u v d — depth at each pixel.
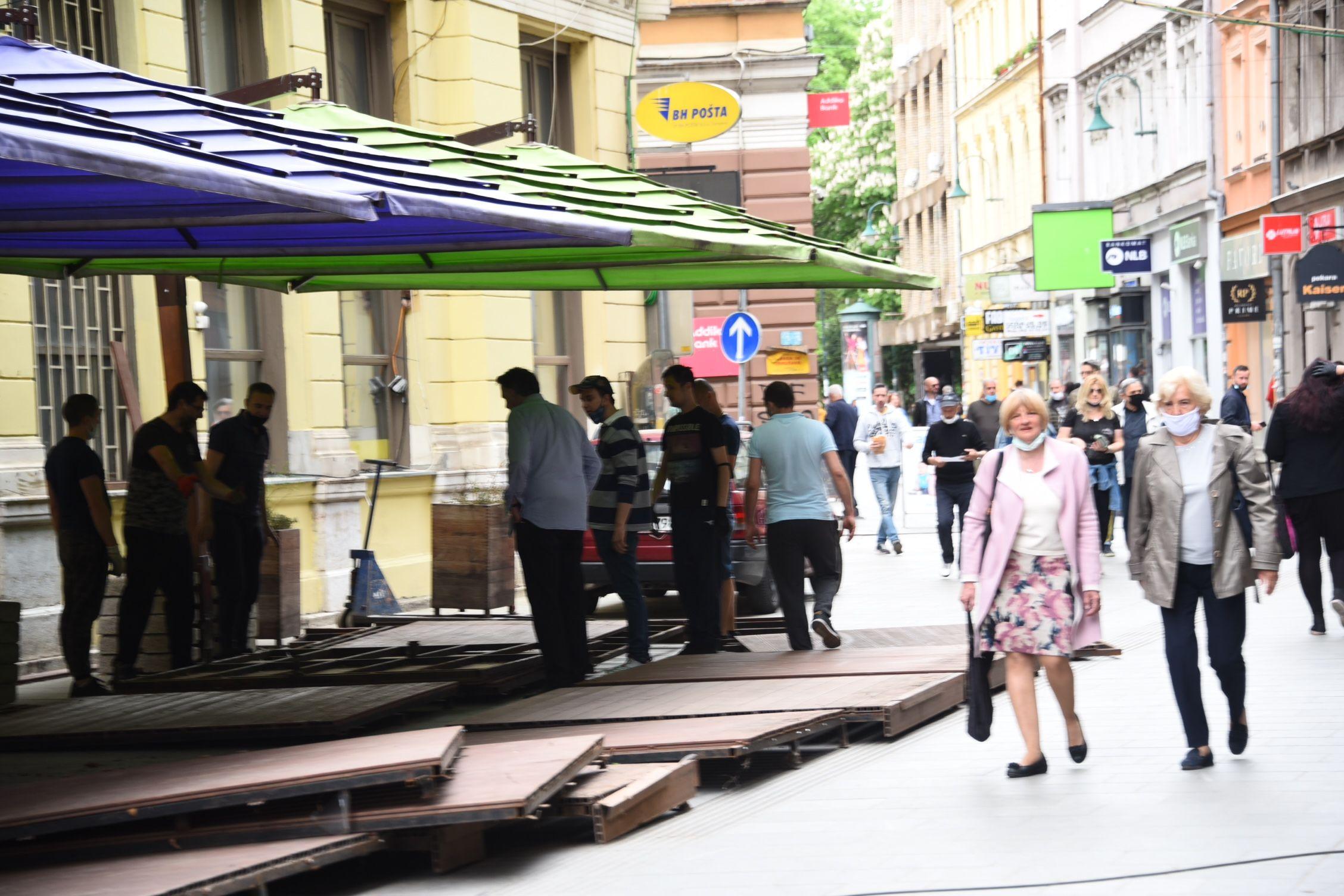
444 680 15.51
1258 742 12.15
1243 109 48.38
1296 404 17.08
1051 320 61.31
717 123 36.31
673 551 17.28
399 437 24.66
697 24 46.41
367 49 24.64
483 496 21.48
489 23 26.06
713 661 15.59
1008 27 74.38
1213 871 8.77
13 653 15.34
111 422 19.08
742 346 30.55
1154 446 11.54
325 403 22.56
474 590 20.81
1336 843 9.23
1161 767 11.49
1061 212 54.88
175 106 11.91
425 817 9.28
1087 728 13.10
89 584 15.82
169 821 9.48
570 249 16.72
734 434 18.33
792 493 16.45
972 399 83.06
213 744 13.44
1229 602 11.47
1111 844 9.46
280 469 21.91
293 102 21.81
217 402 21.05
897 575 26.73
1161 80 55.66
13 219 12.10
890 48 102.44
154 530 16.52
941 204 89.62
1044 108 68.88
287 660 16.95
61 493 15.75
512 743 10.88
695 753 11.30
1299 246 38.81
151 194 11.17
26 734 13.18
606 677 14.91
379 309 24.45
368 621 20.30
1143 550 11.54
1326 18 42.97
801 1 46.38
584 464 16.00
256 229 13.92
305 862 8.91
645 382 30.00
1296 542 17.27
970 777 11.55
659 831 10.40
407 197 10.95
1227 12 49.00
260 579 19.02
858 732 13.59
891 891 8.69
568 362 29.08
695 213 16.39
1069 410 27.31
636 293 30.84
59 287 18.41
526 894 9.02
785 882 8.97
